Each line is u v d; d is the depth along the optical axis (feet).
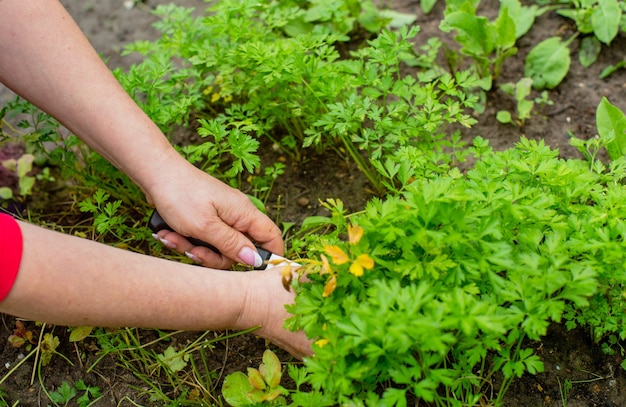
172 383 3.23
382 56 3.50
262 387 2.96
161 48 4.03
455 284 2.69
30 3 2.99
